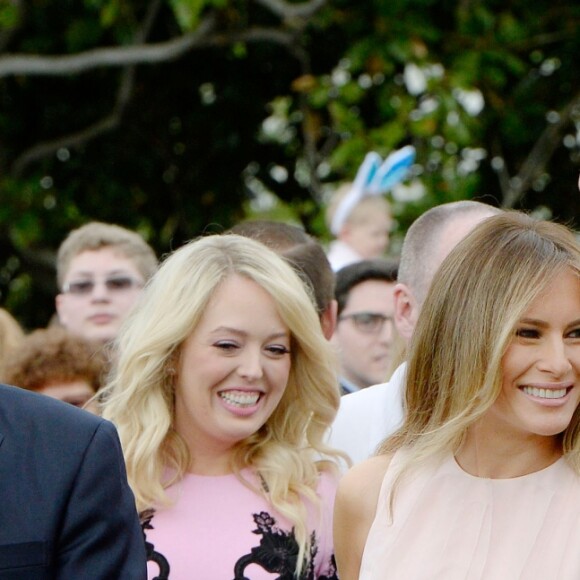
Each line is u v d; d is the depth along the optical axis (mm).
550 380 9570
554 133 29391
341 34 29797
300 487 11914
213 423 11719
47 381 14594
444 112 27750
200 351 11688
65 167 30781
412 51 27891
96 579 9430
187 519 11586
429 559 9914
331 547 11953
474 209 13477
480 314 9633
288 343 11969
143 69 30688
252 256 11898
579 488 9859
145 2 29312
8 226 29516
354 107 29844
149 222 31438
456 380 9758
